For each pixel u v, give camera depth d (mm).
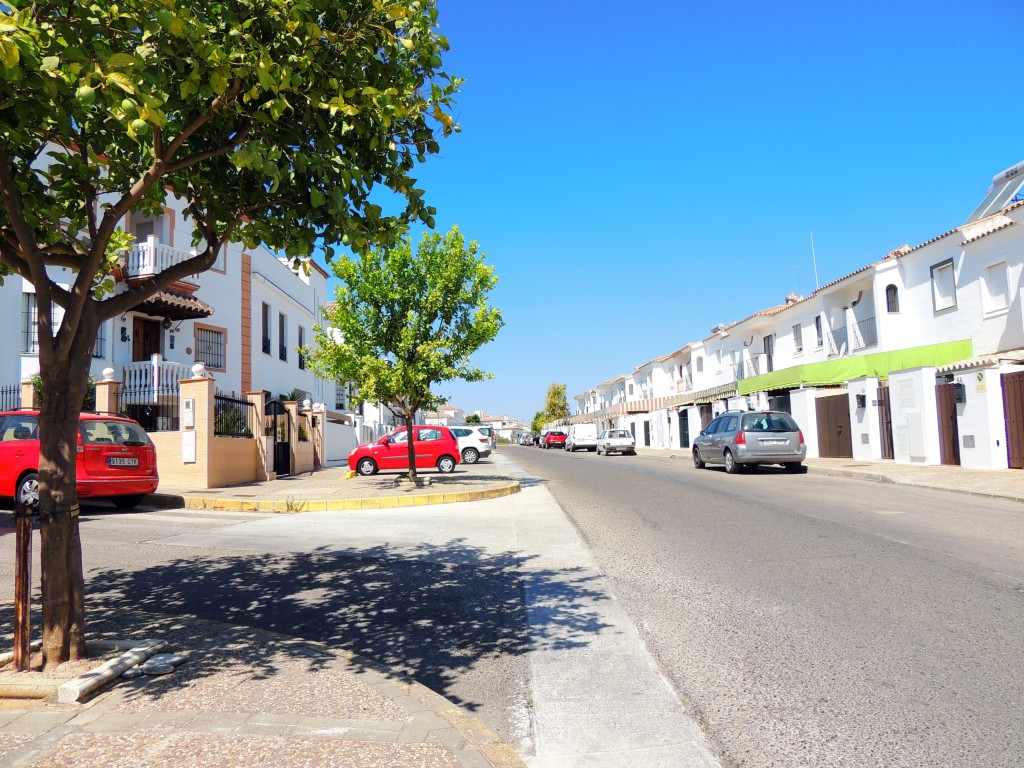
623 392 71312
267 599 6246
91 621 5328
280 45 4426
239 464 17375
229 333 23281
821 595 5961
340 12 4676
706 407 38844
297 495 14266
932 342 23297
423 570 7430
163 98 4020
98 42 3809
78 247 5234
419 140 5387
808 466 19562
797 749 3346
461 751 3154
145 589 6586
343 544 9016
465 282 16562
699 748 3402
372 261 15719
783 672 4305
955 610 5414
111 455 11570
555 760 3328
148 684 3979
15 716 3529
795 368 25672
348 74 4770
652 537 8992
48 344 4125
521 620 5582
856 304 27266
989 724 3529
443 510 12750
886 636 4871
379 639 5152
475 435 31547
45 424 4191
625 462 27406
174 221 20453
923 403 18078
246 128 4730
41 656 4203
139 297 4656
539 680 4328
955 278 22125
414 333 15844
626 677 4340
